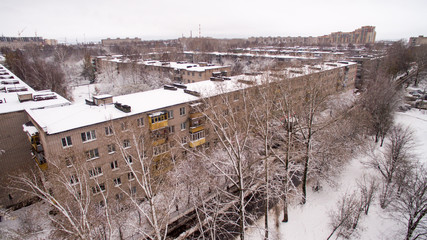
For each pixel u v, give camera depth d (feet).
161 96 123.13
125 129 97.55
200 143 123.13
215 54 388.37
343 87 226.99
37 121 87.86
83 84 314.96
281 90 101.55
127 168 99.45
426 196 89.81
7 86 142.92
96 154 92.22
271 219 98.37
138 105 108.47
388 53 336.70
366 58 278.26
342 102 163.73
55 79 229.45
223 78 159.63
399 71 306.96
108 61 300.61
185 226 94.07
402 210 89.66
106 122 91.09
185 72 245.45
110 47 634.02
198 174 94.53
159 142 105.19
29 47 401.70
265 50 437.17
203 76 230.07
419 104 223.51
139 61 291.99
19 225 84.74
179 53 430.20
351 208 83.71
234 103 122.01
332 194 111.55
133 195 101.19
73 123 87.76
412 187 88.22
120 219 77.46
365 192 97.19
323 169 111.45
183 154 120.98
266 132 75.36
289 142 92.43
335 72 199.62
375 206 103.35
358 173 125.49
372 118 152.25
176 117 114.83
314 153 107.04
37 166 101.24
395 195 101.65
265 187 83.56
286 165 92.22
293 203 106.22
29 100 117.50
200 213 98.17
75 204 71.26
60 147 83.97
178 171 92.53
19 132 105.50
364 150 127.34
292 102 108.99
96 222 67.56
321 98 107.24
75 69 359.66
